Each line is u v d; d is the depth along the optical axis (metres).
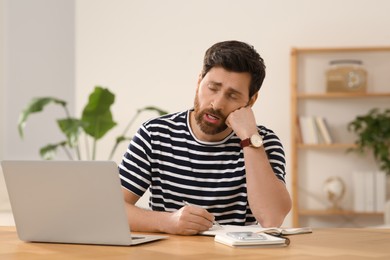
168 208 2.09
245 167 1.98
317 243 1.59
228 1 5.39
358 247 1.53
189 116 2.14
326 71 5.16
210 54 1.99
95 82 5.51
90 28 5.52
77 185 1.55
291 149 5.30
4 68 5.73
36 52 5.73
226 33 5.40
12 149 5.77
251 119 1.99
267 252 1.45
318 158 5.29
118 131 5.48
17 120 5.75
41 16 5.70
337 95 5.11
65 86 5.73
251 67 1.96
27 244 1.61
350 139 5.27
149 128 2.13
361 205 5.07
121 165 2.12
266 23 5.36
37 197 1.60
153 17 5.47
